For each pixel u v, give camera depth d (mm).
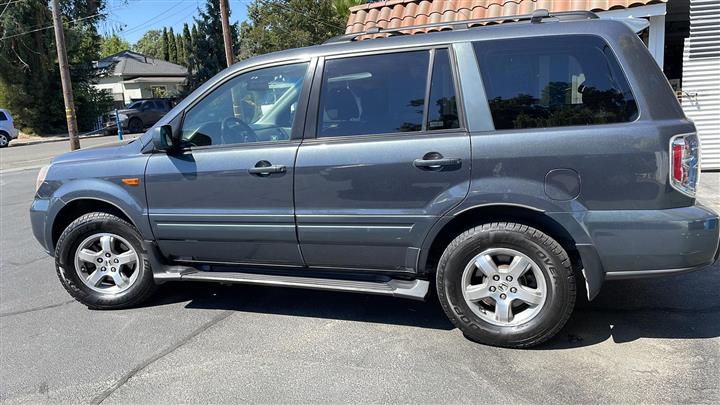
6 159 18781
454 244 3363
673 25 11672
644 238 3027
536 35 3240
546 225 3254
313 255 3717
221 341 3666
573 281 3203
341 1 15234
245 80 3850
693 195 3068
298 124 3645
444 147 3277
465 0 9570
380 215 3441
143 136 4145
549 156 3113
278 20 34781
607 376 3016
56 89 29734
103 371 3336
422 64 3428
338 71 3594
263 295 4492
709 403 2730
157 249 4125
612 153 3033
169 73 43469
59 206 4227
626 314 3777
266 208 3695
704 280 4312
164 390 3086
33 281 5160
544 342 3338
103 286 4340
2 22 27328
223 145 3830
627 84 3080
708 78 7922
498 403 2814
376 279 3682
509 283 3316
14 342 3805
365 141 3461
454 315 3428
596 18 3396
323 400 2910
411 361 3283
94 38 31672
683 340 3377
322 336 3680
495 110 3256
